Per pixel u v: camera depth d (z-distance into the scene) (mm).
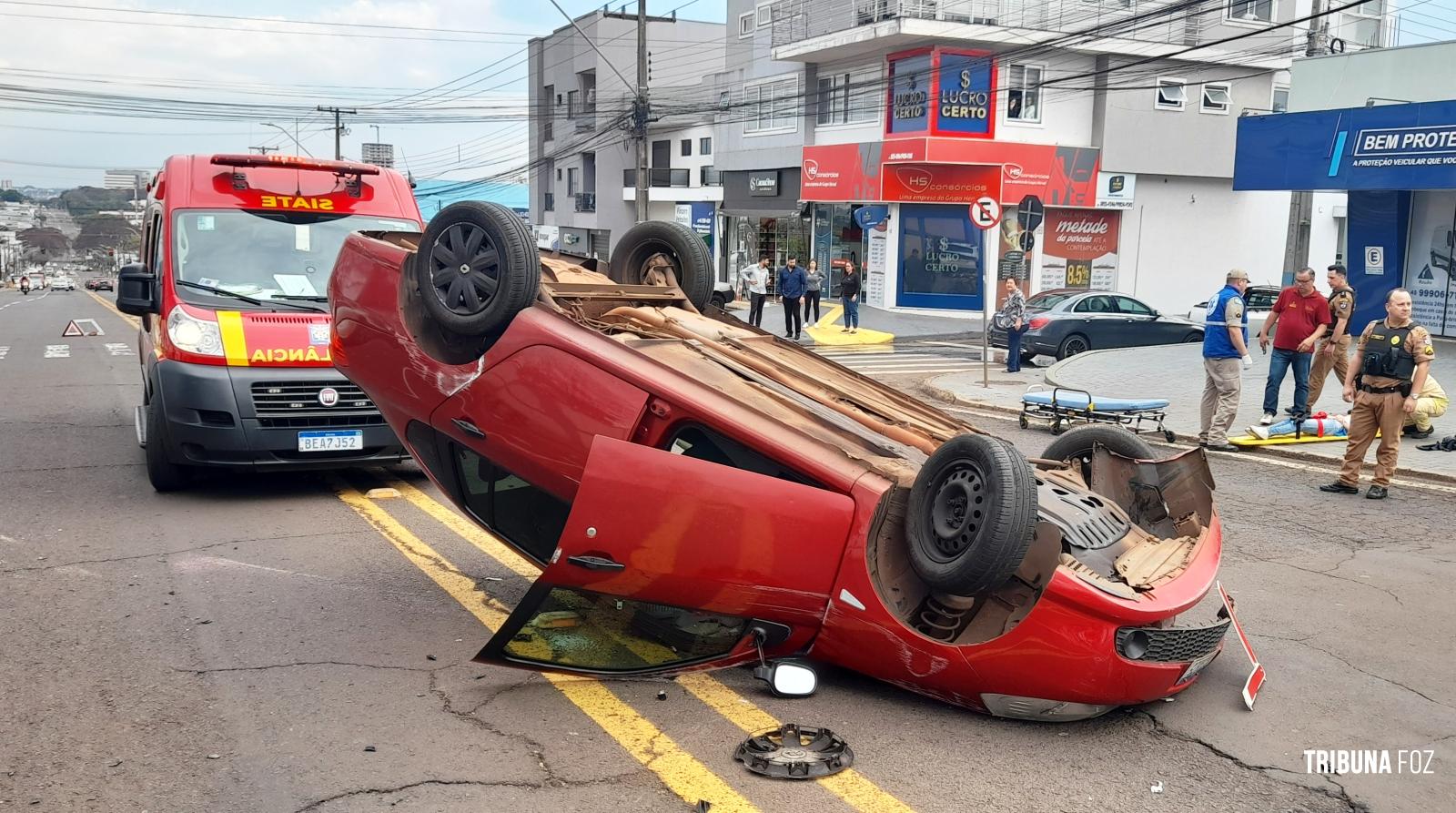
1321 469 10758
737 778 4070
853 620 4555
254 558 6871
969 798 3971
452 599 6145
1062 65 31766
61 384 15562
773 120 36969
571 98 56781
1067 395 12844
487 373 5250
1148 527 5637
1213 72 33625
